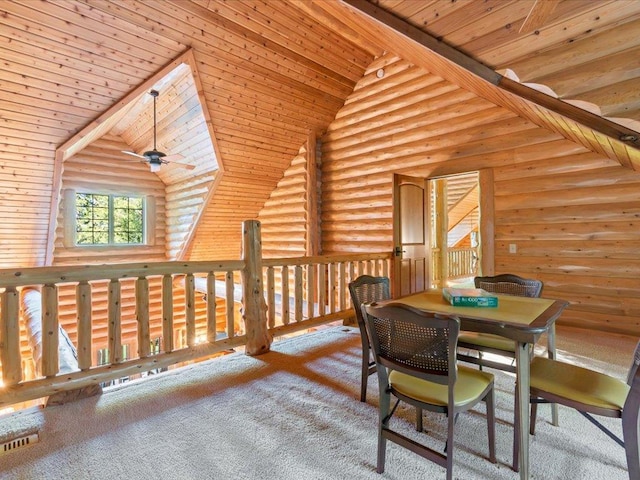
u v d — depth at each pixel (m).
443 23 1.82
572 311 3.86
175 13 3.62
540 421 2.12
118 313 2.59
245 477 1.65
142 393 2.51
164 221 7.35
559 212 3.87
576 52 1.81
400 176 4.73
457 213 9.15
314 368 2.98
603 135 2.44
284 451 1.84
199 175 6.29
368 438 1.96
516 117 4.09
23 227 5.21
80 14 3.26
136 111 5.34
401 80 5.14
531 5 1.58
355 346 3.56
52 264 6.04
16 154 4.25
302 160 6.33
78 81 3.81
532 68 2.00
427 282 5.16
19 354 2.20
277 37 4.36
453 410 1.47
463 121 4.54
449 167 4.70
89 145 6.16
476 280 2.80
